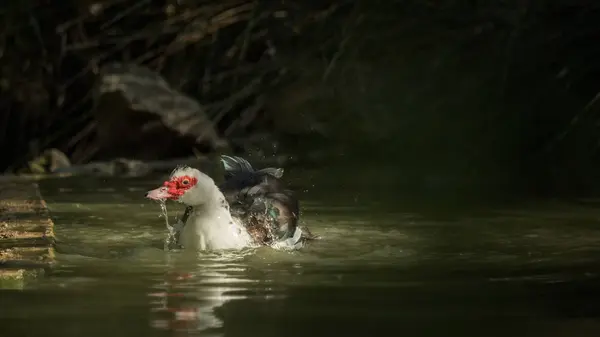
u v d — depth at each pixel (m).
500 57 18.34
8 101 20.33
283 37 21.38
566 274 6.79
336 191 12.51
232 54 21.62
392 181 13.87
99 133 18.52
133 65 19.47
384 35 19.83
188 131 18.22
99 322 5.20
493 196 11.90
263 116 20.44
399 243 8.28
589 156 16.05
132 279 6.52
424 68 19.22
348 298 5.90
